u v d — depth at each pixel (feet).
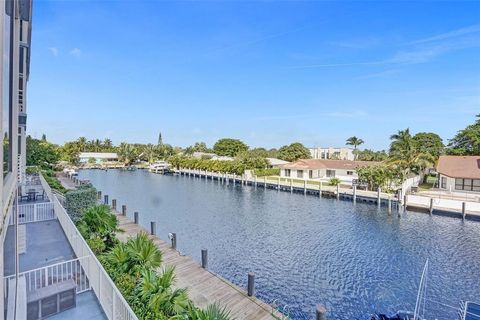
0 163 8.15
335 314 32.45
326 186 118.32
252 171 155.63
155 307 19.10
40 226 37.06
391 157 121.19
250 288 29.66
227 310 26.63
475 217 75.15
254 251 51.93
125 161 266.57
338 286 38.91
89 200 51.26
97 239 31.53
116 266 24.99
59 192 60.39
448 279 41.50
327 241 58.13
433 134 184.44
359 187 116.47
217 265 45.37
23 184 53.01
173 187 139.33
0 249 8.08
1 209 8.36
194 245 54.90
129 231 49.96
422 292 36.94
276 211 86.74
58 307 19.31
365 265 46.11
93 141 320.70
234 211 86.43
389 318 29.76
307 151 242.37
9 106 16.58
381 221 74.79
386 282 40.19
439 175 111.55
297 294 36.68
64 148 244.01
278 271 43.47
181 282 32.01
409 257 49.83
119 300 17.26
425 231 65.72
